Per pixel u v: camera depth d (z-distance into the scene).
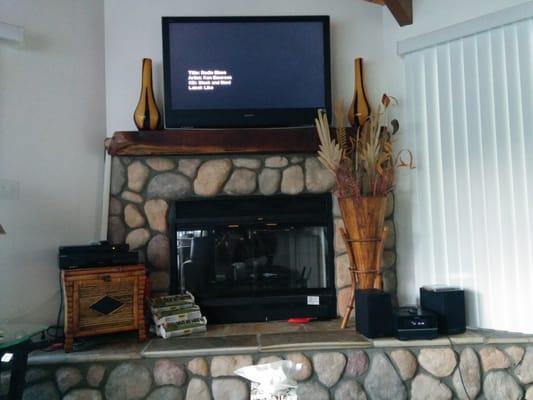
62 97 2.75
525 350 2.34
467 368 2.32
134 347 2.33
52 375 2.20
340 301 2.90
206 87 2.90
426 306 2.52
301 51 2.95
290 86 2.94
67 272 2.29
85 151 2.84
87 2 2.90
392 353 2.32
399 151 2.90
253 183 2.91
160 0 3.01
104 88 2.97
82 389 2.21
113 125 2.97
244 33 2.92
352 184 2.58
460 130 2.67
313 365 2.30
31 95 2.61
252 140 2.84
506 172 2.49
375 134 2.69
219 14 3.02
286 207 2.95
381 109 2.89
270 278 2.99
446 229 2.71
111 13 3.00
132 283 2.42
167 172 2.87
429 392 2.31
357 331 2.53
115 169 2.84
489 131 2.55
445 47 2.73
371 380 2.30
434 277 2.76
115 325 2.38
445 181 2.72
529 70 2.42
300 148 2.86
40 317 2.59
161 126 2.92
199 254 2.93
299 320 2.81
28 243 2.56
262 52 2.93
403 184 2.89
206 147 2.82
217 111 2.90
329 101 2.94
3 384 2.12
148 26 3.00
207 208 2.91
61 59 2.76
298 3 3.04
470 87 2.63
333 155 2.61
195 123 2.89
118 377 2.22
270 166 2.92
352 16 3.06
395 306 2.87
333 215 2.94
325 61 2.94
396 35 2.96
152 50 3.00
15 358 1.88
